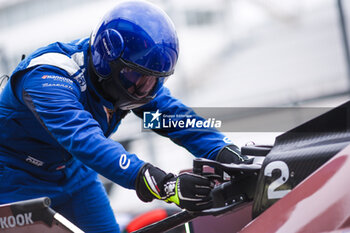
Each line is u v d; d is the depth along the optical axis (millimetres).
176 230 11109
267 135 14641
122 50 5102
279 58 15969
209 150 5938
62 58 5281
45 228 4676
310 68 15148
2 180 5824
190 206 4574
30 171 5930
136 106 5559
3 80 6488
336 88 14742
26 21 17266
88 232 6664
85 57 5426
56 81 5059
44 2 17047
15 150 5824
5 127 5711
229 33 17109
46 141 5734
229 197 4562
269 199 4152
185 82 16406
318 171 3619
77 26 16859
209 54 16703
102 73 5266
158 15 5230
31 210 4680
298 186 3664
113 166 4680
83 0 16688
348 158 3510
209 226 6316
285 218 3555
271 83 15688
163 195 4676
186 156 14625
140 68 5109
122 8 5277
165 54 5133
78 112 4891
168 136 6270
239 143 14781
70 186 6340
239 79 16500
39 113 4961
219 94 16266
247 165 4500
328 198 3412
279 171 4125
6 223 4848
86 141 4730
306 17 15523
